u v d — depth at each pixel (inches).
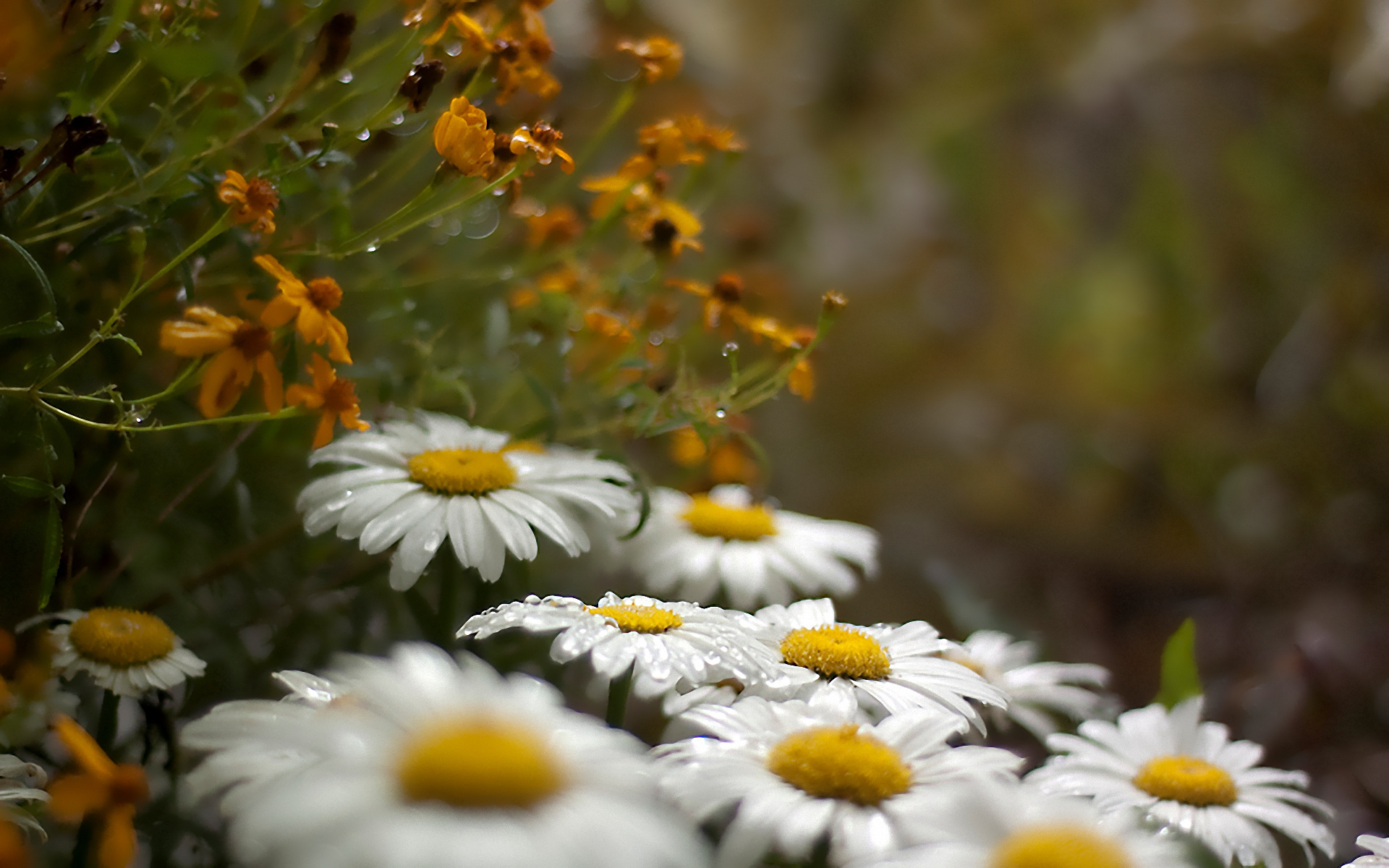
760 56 90.3
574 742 35.7
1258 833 39.0
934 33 93.7
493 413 42.9
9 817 36.9
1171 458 98.0
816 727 37.3
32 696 38.0
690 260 51.0
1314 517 90.4
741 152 43.0
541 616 38.2
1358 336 94.4
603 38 50.2
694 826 36.9
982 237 97.3
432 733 35.3
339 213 40.3
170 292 40.5
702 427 41.6
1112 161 96.0
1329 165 92.7
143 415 38.6
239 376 38.4
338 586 41.4
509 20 41.0
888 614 69.7
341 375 40.9
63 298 39.6
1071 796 39.1
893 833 36.4
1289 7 88.0
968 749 37.6
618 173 42.4
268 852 35.6
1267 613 78.6
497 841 34.7
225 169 40.1
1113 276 102.3
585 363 43.0
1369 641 68.1
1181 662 42.1
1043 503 94.7
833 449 88.7
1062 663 67.9
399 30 40.8
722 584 42.6
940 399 96.4
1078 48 94.3
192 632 40.4
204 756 38.9
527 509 40.0
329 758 35.2
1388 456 91.8
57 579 40.1
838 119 92.5
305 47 41.4
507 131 43.1
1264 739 54.9
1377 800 50.4
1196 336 100.0
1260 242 96.5
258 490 42.2
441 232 43.0
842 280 87.1
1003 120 96.0
